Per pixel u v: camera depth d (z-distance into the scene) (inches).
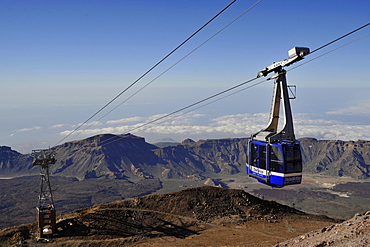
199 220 3339.1
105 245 2810.0
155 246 2696.9
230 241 2699.3
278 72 1621.6
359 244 991.6
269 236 2805.1
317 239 1264.8
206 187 4040.4
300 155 1579.7
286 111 1622.8
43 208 3090.6
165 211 3526.1
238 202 3759.8
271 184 1642.5
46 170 3161.9
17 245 2822.3
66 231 3043.8
